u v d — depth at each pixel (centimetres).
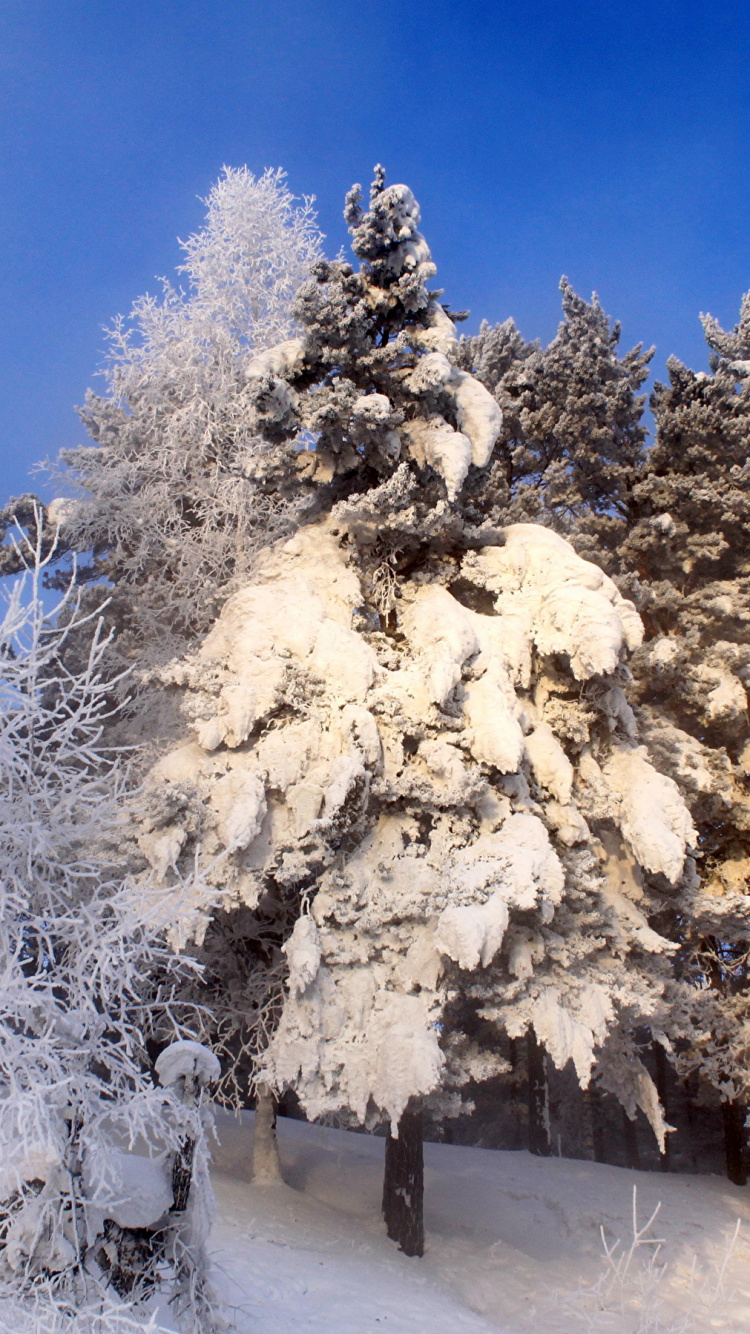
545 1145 2106
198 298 2231
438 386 1527
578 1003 1227
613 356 2548
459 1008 1291
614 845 1490
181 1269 644
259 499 1962
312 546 1586
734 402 2331
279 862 1252
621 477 2423
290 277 2283
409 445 1561
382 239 1622
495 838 1259
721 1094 1903
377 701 1327
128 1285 619
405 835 1324
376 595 1562
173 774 1267
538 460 2525
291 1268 1009
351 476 1661
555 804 1369
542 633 1462
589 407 2384
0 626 598
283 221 2334
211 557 1916
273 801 1257
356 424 1503
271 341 2203
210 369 2155
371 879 1234
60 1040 584
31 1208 567
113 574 2073
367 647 1388
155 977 1152
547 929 1259
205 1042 1349
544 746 1394
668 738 1781
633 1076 1406
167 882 1143
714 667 2039
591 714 1482
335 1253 1142
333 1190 1510
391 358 1547
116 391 2119
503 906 1121
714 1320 1200
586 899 1305
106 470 1964
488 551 1609
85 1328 544
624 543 2308
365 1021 1138
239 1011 1359
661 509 2394
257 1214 1220
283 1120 1980
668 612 2228
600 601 1429
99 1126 597
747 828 1969
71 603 1873
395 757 1317
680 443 2361
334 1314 898
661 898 1546
